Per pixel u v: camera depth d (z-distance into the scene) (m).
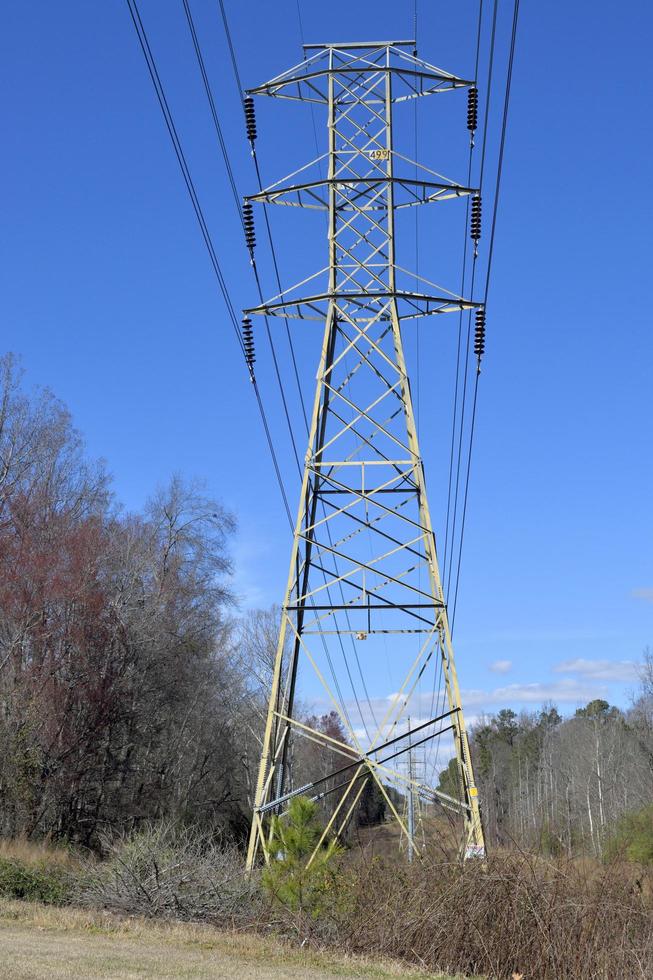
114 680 39.94
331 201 25.62
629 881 16.12
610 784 58.50
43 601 38.38
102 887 20.23
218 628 51.38
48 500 42.66
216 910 19.23
